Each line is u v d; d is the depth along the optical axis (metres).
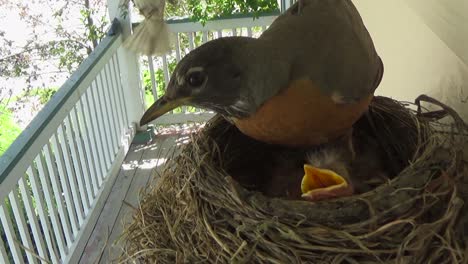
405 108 0.22
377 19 0.30
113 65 0.67
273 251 0.16
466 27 0.17
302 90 0.19
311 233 0.16
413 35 0.24
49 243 0.46
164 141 0.71
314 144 0.21
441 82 0.21
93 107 0.59
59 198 0.49
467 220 0.16
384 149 0.22
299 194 0.21
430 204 0.16
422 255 0.15
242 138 0.23
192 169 0.20
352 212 0.16
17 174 0.39
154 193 0.21
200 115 0.73
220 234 0.17
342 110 0.19
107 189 0.61
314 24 0.20
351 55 0.20
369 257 0.16
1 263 0.36
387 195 0.16
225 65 0.19
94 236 0.54
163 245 0.19
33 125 0.45
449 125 0.19
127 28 0.68
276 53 0.19
